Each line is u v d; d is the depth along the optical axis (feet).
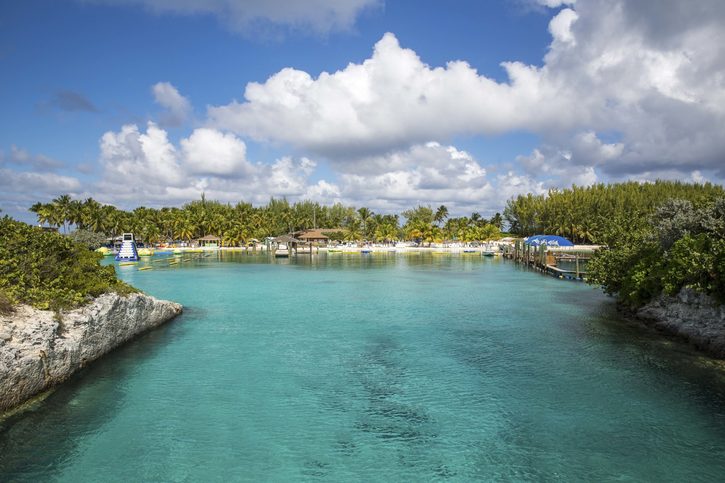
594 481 39.32
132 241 268.62
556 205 440.86
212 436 46.80
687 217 100.94
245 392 58.34
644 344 79.56
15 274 63.21
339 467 41.45
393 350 77.10
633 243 118.42
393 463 42.11
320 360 71.56
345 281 179.11
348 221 578.25
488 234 453.99
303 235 476.54
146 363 69.31
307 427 48.93
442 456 43.29
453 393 58.03
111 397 56.03
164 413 51.85
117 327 77.00
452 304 122.42
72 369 61.77
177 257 325.21
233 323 97.81
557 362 69.97
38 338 55.31
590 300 127.85
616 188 454.40
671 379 62.28
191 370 66.39
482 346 79.20
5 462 41.37
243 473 40.37
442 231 519.60
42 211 325.83
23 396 52.01
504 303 123.54
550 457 43.04
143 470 40.57
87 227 349.41
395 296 137.59
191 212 458.09
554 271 199.21
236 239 439.63
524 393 57.93
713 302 78.02
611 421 50.03
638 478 39.68
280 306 119.55
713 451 43.86
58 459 42.04
